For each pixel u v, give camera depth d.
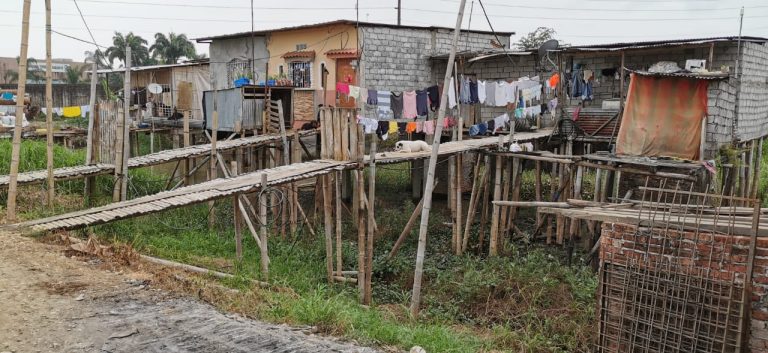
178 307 6.70
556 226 14.66
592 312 8.90
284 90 17.91
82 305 6.55
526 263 11.23
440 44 20.72
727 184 13.95
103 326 6.02
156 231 11.95
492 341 8.29
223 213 14.36
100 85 33.22
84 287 7.11
